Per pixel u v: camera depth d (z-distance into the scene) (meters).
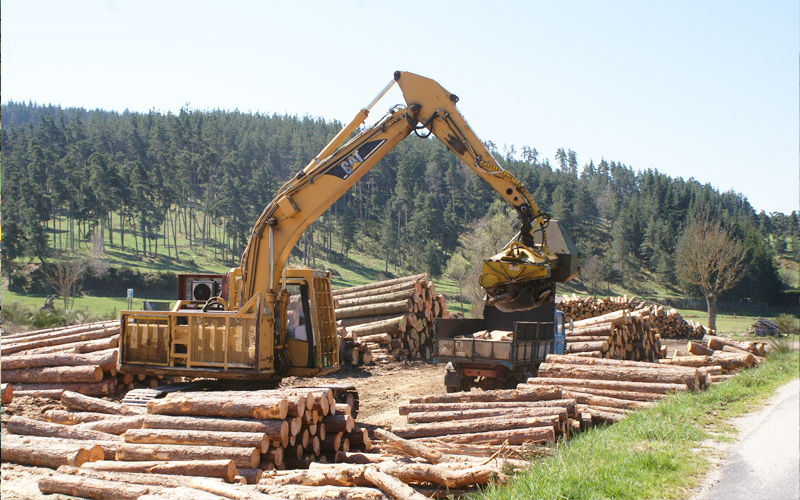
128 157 147.00
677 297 111.94
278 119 195.50
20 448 7.44
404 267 119.00
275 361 11.87
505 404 10.41
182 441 7.46
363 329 23.44
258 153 155.62
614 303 34.88
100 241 83.06
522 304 13.63
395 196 142.88
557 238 14.48
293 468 7.77
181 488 6.17
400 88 12.58
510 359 13.56
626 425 9.15
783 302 95.69
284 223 12.13
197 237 117.75
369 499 6.26
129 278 74.56
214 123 155.12
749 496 5.97
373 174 147.25
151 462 7.05
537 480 6.32
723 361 15.53
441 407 10.64
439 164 163.38
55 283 53.41
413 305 24.00
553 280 14.00
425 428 9.69
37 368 12.70
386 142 12.39
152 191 112.69
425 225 126.31
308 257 115.38
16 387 12.44
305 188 12.14
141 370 11.85
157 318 11.80
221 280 13.76
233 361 11.13
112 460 7.45
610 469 6.66
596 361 12.53
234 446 7.27
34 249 77.69
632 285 121.06
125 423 8.26
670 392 11.16
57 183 98.38
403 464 7.20
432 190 154.62
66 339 14.88
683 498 5.96
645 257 137.38
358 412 12.22
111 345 13.59
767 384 12.45
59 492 6.54
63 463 7.19
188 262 100.25
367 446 8.59
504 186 13.15
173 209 131.62
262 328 11.13
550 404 10.20
